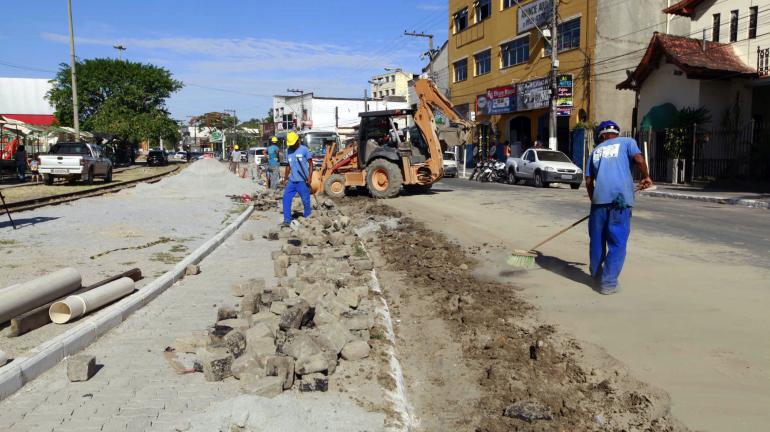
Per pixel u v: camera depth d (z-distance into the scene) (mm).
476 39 39406
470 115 40719
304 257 7777
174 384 3840
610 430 3430
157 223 11586
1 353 3895
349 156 18750
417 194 18641
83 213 13312
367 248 9656
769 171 21266
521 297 6137
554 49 26922
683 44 22969
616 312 5465
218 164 20516
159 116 52875
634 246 8562
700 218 11727
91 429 3201
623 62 26531
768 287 6094
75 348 4418
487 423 3568
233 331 4324
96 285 5762
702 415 3516
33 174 27500
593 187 6227
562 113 28578
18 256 7848
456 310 5832
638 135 24172
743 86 22312
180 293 6230
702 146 21906
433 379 4316
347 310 5164
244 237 10039
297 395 3656
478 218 12258
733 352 4398
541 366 4363
